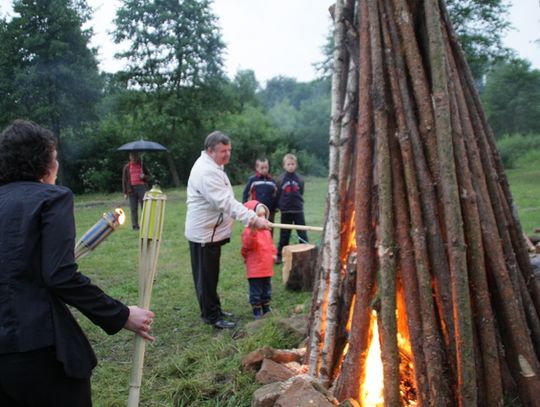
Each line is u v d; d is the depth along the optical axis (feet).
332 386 8.74
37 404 5.79
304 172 94.07
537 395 7.65
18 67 67.62
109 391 10.87
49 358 5.79
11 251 5.61
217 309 14.75
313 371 9.06
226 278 20.43
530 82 96.32
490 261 7.84
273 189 22.50
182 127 87.20
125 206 55.47
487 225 7.88
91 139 78.79
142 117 84.58
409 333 7.60
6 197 5.87
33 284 5.68
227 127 94.58
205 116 87.66
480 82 102.89
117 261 24.09
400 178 7.88
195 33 85.61
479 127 8.71
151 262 7.42
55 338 5.72
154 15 84.48
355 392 8.05
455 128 7.80
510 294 7.80
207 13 87.35
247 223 13.55
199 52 86.43
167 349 13.30
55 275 5.56
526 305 8.46
